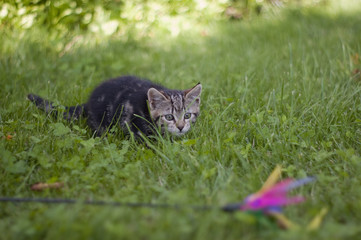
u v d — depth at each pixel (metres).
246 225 0.78
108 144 0.95
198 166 0.89
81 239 0.76
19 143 0.94
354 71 1.16
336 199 0.83
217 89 1.13
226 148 0.94
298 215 0.81
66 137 0.96
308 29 1.52
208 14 1.63
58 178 0.88
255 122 0.99
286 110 1.05
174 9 1.58
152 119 0.99
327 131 0.98
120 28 1.47
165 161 0.92
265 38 1.46
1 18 1.38
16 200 0.81
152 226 0.78
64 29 1.42
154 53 1.36
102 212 0.79
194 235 0.77
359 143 0.95
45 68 1.23
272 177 0.85
